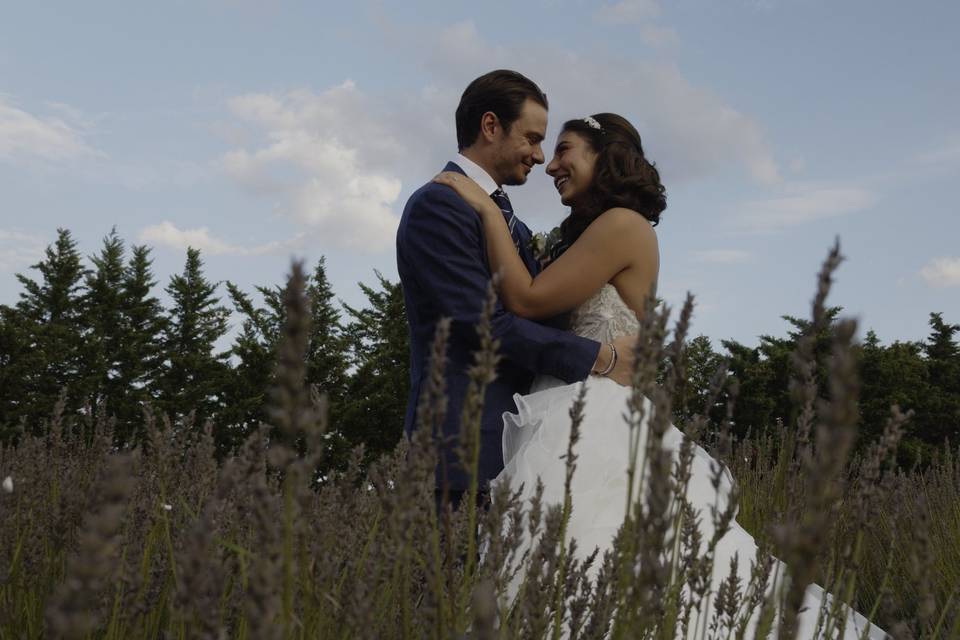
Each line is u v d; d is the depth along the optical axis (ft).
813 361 3.92
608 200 11.45
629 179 11.39
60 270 128.47
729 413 5.52
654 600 3.89
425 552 4.75
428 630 4.62
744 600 5.93
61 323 127.44
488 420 9.77
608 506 8.74
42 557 6.88
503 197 11.50
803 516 5.13
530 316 10.48
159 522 6.27
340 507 6.43
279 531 3.12
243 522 6.08
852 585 5.00
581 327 10.75
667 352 4.64
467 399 4.16
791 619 2.40
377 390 106.93
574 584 5.69
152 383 125.39
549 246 12.27
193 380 125.90
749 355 116.78
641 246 10.83
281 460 2.80
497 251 10.25
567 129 12.06
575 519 8.59
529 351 9.87
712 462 5.54
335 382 106.22
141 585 5.02
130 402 113.91
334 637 5.05
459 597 4.64
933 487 18.40
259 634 2.81
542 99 11.58
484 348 4.14
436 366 4.24
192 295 141.49
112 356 123.95
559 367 9.93
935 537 12.52
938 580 10.27
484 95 11.30
